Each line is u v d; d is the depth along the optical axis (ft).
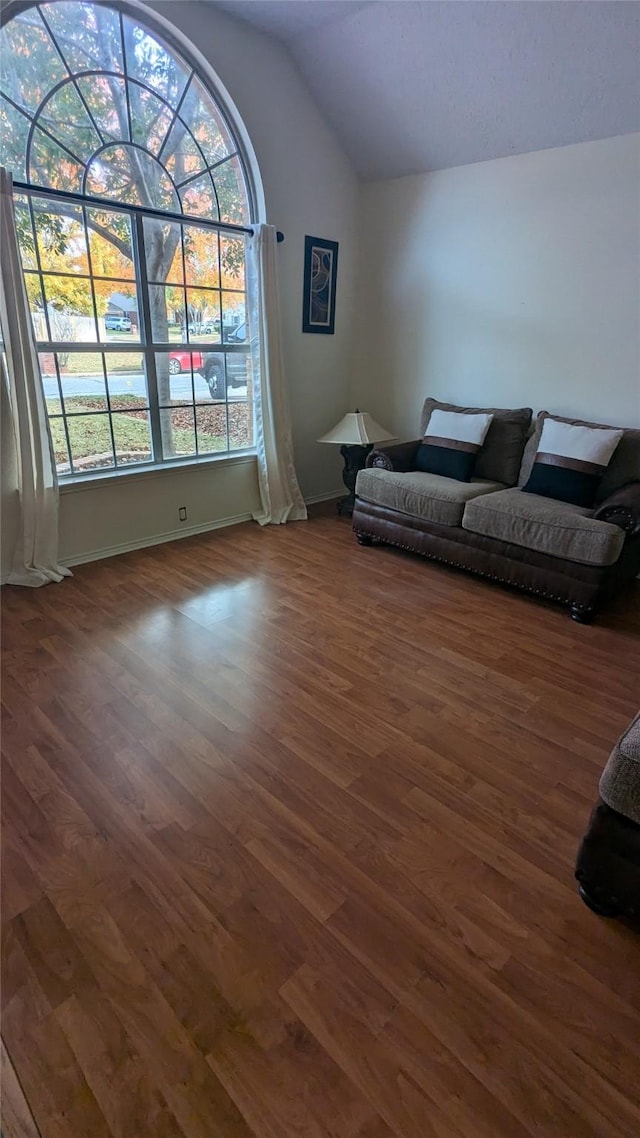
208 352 12.26
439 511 10.87
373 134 12.62
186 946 4.26
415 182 13.11
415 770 6.05
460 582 10.86
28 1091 3.43
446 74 10.44
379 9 9.87
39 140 9.05
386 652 8.32
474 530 10.39
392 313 14.49
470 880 4.83
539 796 5.74
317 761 6.14
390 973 4.11
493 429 11.99
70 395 10.34
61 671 7.61
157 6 9.61
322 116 12.76
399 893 4.71
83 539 11.03
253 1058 3.59
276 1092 3.43
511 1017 3.85
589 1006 3.92
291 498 14.24
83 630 8.66
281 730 6.59
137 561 11.28
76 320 10.08
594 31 8.65
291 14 10.36
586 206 10.70
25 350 9.05
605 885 4.43
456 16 9.34
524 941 4.35
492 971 4.13
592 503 10.35
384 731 6.63
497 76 10.03
